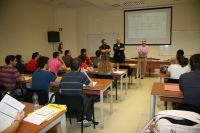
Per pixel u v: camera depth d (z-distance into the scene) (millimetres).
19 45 5664
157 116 1384
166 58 6762
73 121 2785
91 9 7582
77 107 2039
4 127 1194
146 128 1423
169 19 6492
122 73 3598
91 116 2635
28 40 6051
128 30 7156
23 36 5820
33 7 6211
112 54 7508
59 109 1526
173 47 6625
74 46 7941
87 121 2615
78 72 2256
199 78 1742
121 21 7227
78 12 7789
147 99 3830
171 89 2250
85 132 2439
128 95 4129
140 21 6914
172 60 3984
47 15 7008
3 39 5062
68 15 7711
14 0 5383
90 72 3729
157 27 6707
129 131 2453
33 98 2242
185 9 6270
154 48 6879
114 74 3566
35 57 4219
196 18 6191
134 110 3225
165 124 1213
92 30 7711
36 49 6477
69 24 7758
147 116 2957
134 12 6945
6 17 5137
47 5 6977
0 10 4930
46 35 7008
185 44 6469
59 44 7594
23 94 2875
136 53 7176
